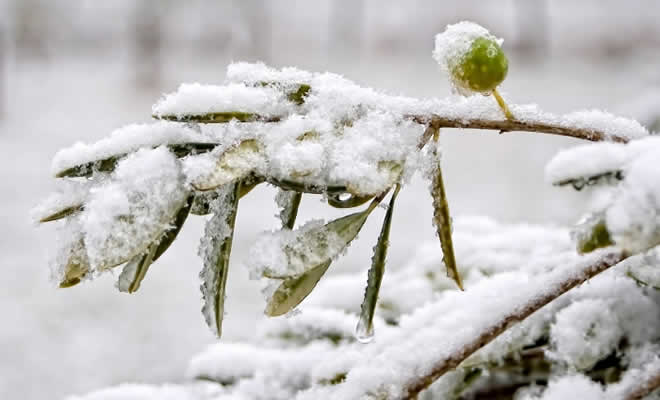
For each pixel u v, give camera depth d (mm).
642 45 12953
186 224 5164
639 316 644
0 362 3111
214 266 578
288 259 574
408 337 667
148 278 4121
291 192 604
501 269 754
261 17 13320
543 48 14062
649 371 601
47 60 13375
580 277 595
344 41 15812
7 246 4652
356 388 606
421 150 588
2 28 11688
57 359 3133
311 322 744
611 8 15023
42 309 3680
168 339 3305
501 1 16375
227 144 582
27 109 9633
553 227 793
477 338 596
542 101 9086
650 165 552
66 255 581
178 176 581
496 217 4816
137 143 590
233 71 604
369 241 4398
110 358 3131
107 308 3703
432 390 656
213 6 12703
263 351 745
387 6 16250
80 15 14633
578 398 617
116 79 12094
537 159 6621
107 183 586
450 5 15875
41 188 6059
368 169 573
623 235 548
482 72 585
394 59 14344
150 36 11719
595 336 640
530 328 653
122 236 570
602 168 582
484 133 8297
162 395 729
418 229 4770
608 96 9047
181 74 12039
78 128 8609
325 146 580
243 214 5281
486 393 682
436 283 771
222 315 573
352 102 591
